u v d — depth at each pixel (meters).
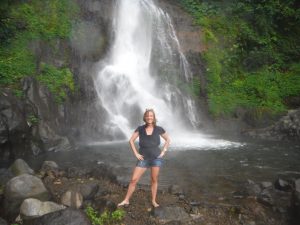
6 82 13.62
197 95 19.53
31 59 15.11
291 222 6.69
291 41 22.42
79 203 7.16
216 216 6.91
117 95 17.78
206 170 10.40
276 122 16.92
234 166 10.88
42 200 7.08
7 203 6.88
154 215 6.80
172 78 19.55
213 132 17.81
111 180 9.18
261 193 8.15
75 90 15.65
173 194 8.10
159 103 18.61
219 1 23.36
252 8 22.58
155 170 7.14
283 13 22.47
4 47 15.15
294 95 19.00
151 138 7.18
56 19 17.44
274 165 11.02
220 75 20.09
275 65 20.89
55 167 10.17
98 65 17.69
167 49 20.38
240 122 18.22
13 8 16.66
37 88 14.17
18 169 9.07
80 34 17.83
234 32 21.73
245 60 20.88
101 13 19.34
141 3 21.12
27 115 12.98
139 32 20.56
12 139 11.86
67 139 13.60
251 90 19.38
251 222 6.65
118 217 6.62
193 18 21.92
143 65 19.81
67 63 16.22
